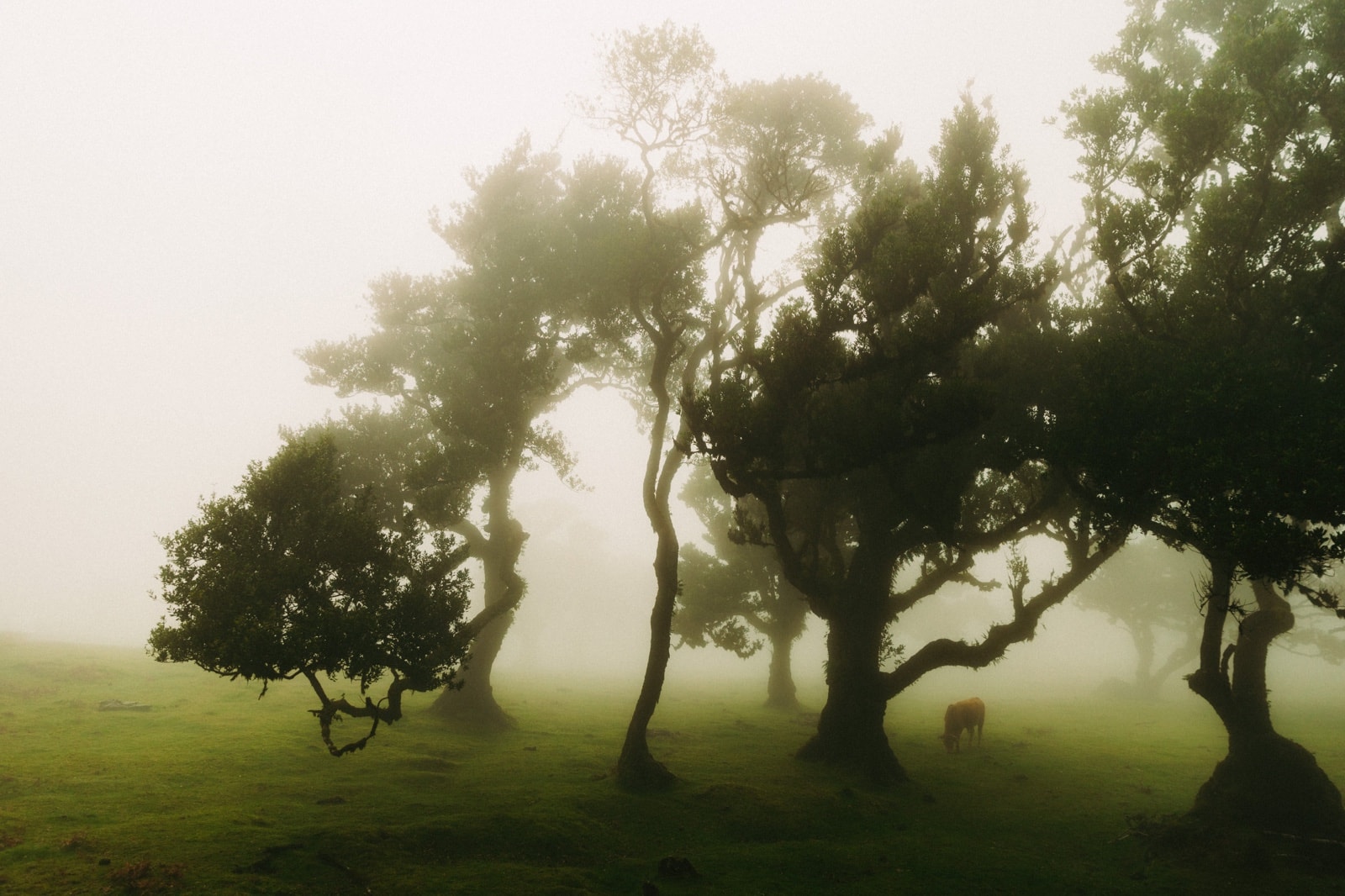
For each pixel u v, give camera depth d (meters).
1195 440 14.28
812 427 19.38
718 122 24.78
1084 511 19.25
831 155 27.91
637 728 20.56
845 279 19.70
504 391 28.14
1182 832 16.92
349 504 29.97
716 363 22.92
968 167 21.45
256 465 17.30
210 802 16.16
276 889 11.84
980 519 23.52
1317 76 16.89
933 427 17.48
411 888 12.48
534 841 15.15
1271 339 16.62
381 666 16.92
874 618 24.33
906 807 20.19
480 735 27.03
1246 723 18.81
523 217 30.59
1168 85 21.12
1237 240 17.02
